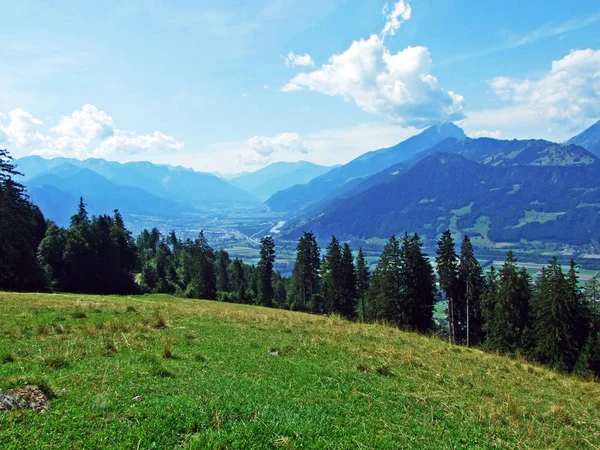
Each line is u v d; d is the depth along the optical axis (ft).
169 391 26.17
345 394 31.35
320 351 45.70
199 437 19.75
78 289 215.10
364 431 24.00
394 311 168.96
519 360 63.98
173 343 41.98
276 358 40.50
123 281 247.09
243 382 30.86
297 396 29.17
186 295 244.01
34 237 226.58
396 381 36.88
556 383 47.26
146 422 20.68
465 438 25.67
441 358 50.21
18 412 20.06
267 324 62.90
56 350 34.09
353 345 51.03
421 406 30.91
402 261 169.58
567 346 132.87
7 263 146.61
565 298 133.80
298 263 247.29
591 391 45.68
